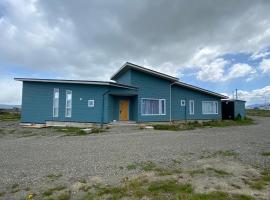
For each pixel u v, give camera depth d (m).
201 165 6.77
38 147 9.98
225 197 4.41
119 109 20.78
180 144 10.24
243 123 23.42
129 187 5.11
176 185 5.09
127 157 7.93
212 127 18.83
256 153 8.35
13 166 7.07
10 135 14.34
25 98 19.53
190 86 24.11
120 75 23.25
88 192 5.00
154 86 21.50
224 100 29.59
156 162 7.25
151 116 20.97
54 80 18.86
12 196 4.91
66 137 12.93
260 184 5.11
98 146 9.96
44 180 5.83
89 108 18.62
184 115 23.92
